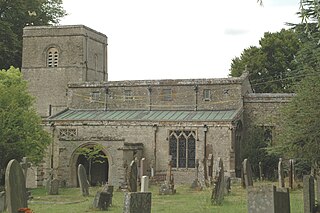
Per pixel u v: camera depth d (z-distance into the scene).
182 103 55.00
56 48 62.00
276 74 71.06
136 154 51.31
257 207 17.34
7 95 43.97
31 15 67.50
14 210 16.97
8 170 16.89
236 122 51.34
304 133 29.16
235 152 51.25
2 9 68.94
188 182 51.00
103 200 27.39
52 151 54.16
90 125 53.81
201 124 51.03
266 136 52.91
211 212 24.86
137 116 54.22
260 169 48.84
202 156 50.78
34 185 52.19
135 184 31.20
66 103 61.03
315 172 31.59
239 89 53.53
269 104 53.28
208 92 54.53
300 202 28.28
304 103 29.45
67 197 36.34
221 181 28.73
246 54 73.00
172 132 51.97
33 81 62.12
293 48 70.69
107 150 50.12
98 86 57.50
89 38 63.03
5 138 42.56
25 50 62.56
